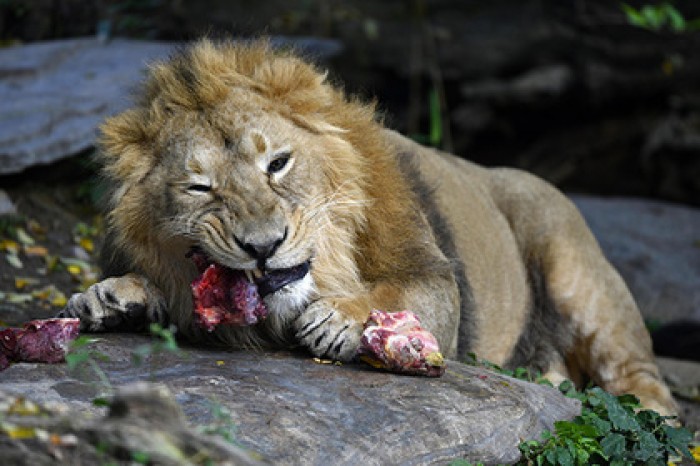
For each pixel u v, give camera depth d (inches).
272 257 352.8
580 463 352.2
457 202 484.1
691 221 880.3
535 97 1075.3
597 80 1071.0
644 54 1080.2
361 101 424.2
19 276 568.7
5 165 625.3
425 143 979.3
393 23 1114.1
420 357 355.6
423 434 324.5
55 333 339.9
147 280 386.6
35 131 650.2
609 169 1101.7
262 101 372.5
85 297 378.6
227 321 360.5
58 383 321.4
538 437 357.1
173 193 365.7
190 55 386.0
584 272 534.0
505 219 532.1
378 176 394.3
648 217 879.7
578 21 1114.1
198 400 313.3
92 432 251.9
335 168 378.9
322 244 375.9
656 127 1074.1
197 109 372.8
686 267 793.6
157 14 965.8
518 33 1097.4
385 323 362.0
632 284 768.3
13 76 736.3
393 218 395.5
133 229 380.5
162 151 372.5
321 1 1106.1
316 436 306.8
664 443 379.6
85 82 737.0
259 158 362.3
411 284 397.1
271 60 385.1
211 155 362.0
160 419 250.1
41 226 632.4
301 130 375.2
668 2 1127.6
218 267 360.2
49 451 251.1
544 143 1112.8
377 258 390.6
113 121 383.2
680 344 653.9
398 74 1070.4
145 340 375.6
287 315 378.9
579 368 540.7
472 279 474.6
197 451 246.4
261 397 322.7
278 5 1093.8
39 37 863.7
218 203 359.3
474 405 346.3
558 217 543.8
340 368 362.0
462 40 1090.1
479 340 478.3
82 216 657.0
